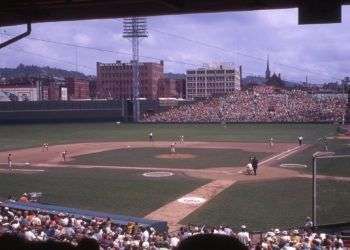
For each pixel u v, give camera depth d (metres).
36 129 114.06
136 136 93.06
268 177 44.59
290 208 31.59
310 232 22.80
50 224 21.58
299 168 50.09
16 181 43.22
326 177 44.00
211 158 59.12
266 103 141.00
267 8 8.45
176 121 136.62
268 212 30.59
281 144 75.25
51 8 9.50
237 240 2.43
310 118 128.50
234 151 66.62
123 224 24.19
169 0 8.23
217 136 91.06
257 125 122.19
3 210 25.98
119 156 61.53
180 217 29.66
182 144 77.06
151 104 153.75
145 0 8.45
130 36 136.38
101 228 21.25
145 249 16.25
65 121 140.38
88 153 65.19
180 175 46.16
